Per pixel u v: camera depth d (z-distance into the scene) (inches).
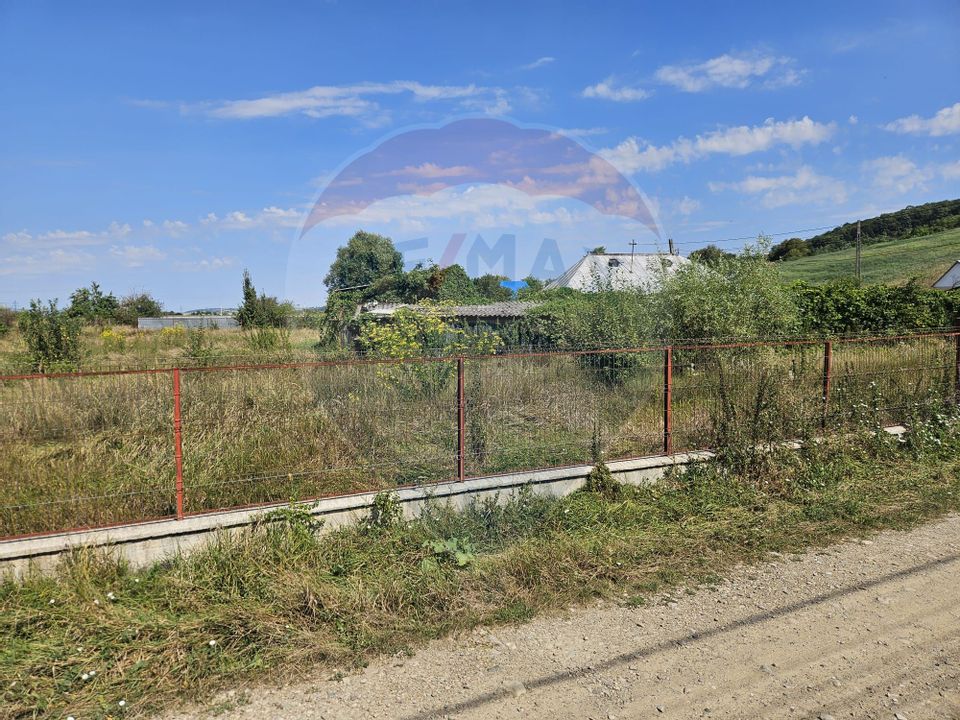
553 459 219.0
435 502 186.9
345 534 172.7
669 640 132.4
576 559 167.2
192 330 666.8
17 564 146.7
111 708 111.0
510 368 231.5
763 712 107.3
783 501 212.4
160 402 204.5
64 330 496.4
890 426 273.7
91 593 141.5
